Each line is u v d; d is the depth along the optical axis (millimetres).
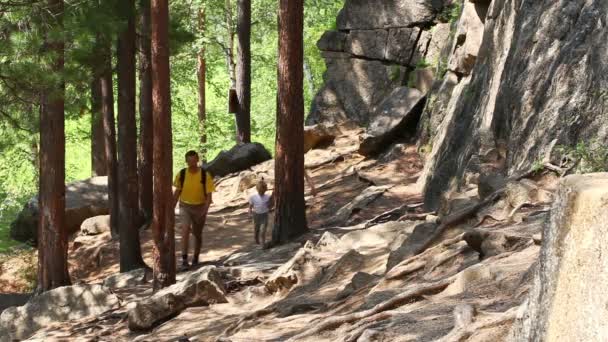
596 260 2611
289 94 15297
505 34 15844
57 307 12633
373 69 25297
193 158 14727
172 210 13219
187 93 44312
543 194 9461
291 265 10922
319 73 54500
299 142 15469
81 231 22328
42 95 15273
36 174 31578
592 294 2600
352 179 21125
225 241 18438
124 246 16875
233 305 10844
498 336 4629
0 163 32281
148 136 20391
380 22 25062
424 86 23484
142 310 10719
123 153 16906
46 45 14867
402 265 8016
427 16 24047
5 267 22141
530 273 5762
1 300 16000
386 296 7062
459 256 7762
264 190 16109
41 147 15570
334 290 9648
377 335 5547
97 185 24266
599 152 10266
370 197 18312
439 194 16438
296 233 15445
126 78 17219
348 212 17719
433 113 20922
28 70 14117
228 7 36812
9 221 29688
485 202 9375
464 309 4996
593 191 2670
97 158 28547
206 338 9250
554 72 12070
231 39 37844
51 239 15617
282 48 15398
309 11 45438
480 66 17578
